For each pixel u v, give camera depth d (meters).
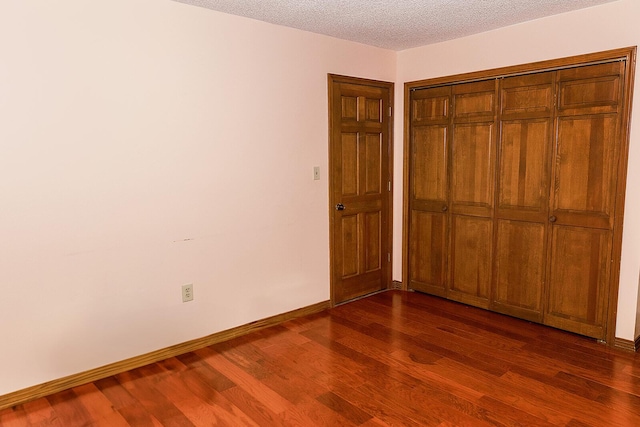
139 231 2.89
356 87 4.04
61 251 2.60
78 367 2.73
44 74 2.46
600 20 3.04
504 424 2.30
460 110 3.93
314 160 3.81
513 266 3.71
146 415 2.42
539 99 3.42
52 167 2.53
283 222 3.65
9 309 2.46
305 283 3.87
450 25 3.45
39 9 2.41
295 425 2.32
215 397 2.59
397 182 4.46
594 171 3.19
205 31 3.05
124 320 2.88
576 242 3.33
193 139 3.07
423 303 4.16
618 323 3.16
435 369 2.89
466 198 3.97
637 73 2.92
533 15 3.24
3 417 2.41
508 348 3.18
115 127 2.73
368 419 2.36
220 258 3.30
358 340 3.36
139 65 2.79
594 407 2.44
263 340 3.38
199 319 3.23
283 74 3.51
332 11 3.09
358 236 4.25
